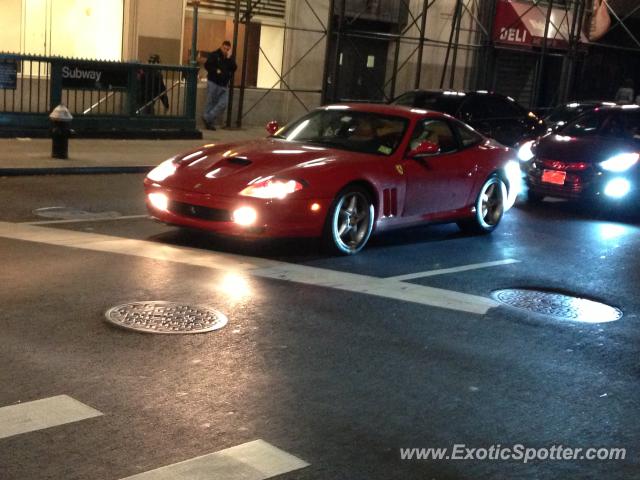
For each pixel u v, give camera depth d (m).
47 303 6.63
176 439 4.55
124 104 17.64
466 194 10.49
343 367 5.80
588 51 29.08
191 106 18.58
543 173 13.12
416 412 5.15
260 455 4.43
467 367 5.99
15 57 16.11
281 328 6.49
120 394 5.07
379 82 24.61
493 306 7.59
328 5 22.44
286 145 9.57
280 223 8.45
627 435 5.08
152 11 19.55
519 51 26.47
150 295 7.02
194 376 5.43
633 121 13.76
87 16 18.88
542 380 5.86
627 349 6.71
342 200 8.88
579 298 8.16
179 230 9.62
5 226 9.33
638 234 11.73
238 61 21.64
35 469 4.12
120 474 4.13
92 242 8.77
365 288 7.82
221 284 7.52
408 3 24.19
